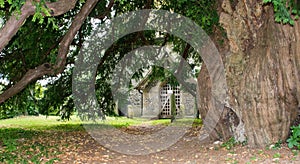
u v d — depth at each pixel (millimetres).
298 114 7602
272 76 7301
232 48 7973
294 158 6113
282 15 5730
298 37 7004
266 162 5938
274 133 7383
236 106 7965
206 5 8055
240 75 7832
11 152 7406
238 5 7719
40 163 6473
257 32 7598
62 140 9992
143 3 11773
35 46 10789
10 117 21219
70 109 15023
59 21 10398
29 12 5469
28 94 13344
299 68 7156
